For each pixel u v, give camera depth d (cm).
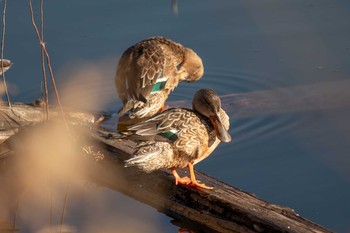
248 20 1619
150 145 990
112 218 1012
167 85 1380
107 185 1114
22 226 996
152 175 1064
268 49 1532
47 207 1049
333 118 1301
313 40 1541
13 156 1199
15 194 1091
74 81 1456
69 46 1534
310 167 1138
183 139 1002
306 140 1227
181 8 1655
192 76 1443
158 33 1577
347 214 1019
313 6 1655
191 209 1004
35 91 1417
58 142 1171
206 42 1560
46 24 1589
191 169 1026
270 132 1264
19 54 1505
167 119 1012
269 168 1141
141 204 1055
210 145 1045
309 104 1352
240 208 955
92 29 1584
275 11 1645
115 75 1383
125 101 1313
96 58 1505
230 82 1451
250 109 1350
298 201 1051
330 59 1482
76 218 1014
